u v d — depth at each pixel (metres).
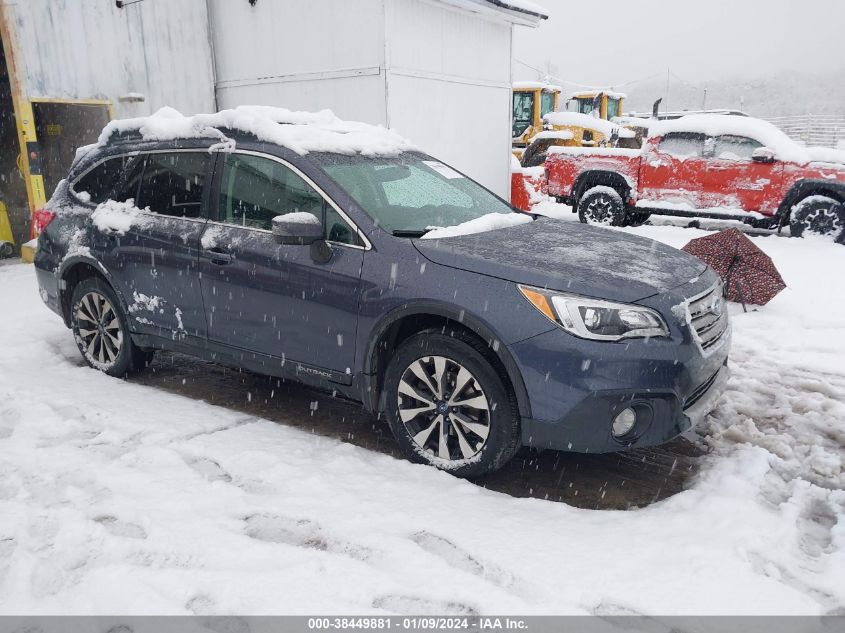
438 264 3.33
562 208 14.23
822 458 3.60
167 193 4.40
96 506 3.06
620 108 24.61
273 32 10.32
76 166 5.07
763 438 3.85
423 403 3.45
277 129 4.02
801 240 9.73
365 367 3.54
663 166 11.05
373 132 4.62
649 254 3.68
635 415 3.06
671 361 3.03
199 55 10.98
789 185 9.95
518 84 19.39
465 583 2.54
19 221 10.34
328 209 3.67
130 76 10.06
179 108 10.79
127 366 4.79
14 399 4.36
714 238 6.51
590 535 2.86
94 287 4.77
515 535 2.86
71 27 9.27
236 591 2.48
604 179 11.82
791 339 5.66
